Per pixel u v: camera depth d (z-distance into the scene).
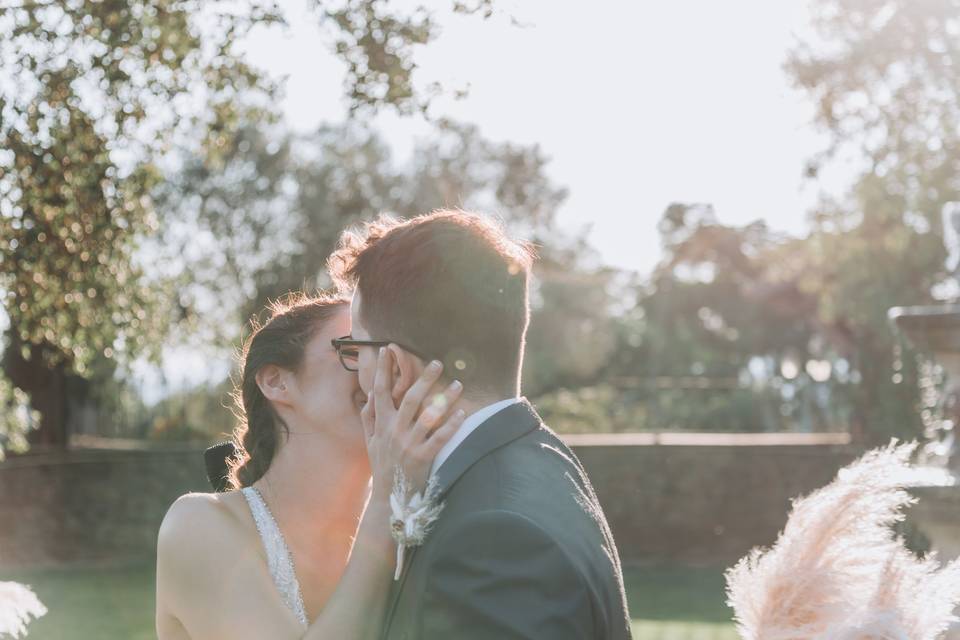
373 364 1.71
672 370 30.09
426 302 1.66
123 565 11.79
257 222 18.80
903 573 1.65
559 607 1.43
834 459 13.05
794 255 15.77
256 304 18.48
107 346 6.55
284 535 2.04
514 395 1.71
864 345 13.04
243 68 6.00
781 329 30.33
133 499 12.77
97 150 5.84
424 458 1.65
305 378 2.07
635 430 18.72
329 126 20.64
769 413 19.02
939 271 12.50
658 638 7.77
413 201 22.33
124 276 6.41
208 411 15.91
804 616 1.65
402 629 1.56
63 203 5.88
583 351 28.78
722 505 13.35
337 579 2.09
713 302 30.83
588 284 29.62
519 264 1.71
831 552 1.67
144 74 5.85
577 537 1.51
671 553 12.97
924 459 3.73
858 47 11.17
